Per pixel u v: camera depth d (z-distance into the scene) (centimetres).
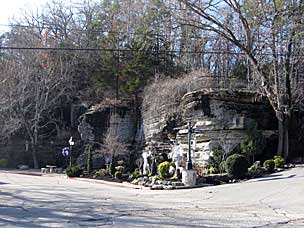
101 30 4834
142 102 3719
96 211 1308
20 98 4394
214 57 3669
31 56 4547
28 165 4588
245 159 2327
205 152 2628
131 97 3931
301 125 2797
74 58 4716
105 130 3931
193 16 2614
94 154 3744
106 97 4156
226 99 2653
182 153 2773
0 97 4347
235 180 2280
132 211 1315
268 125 2697
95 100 4391
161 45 3881
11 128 4416
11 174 3547
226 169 2344
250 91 2733
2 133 4491
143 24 3850
